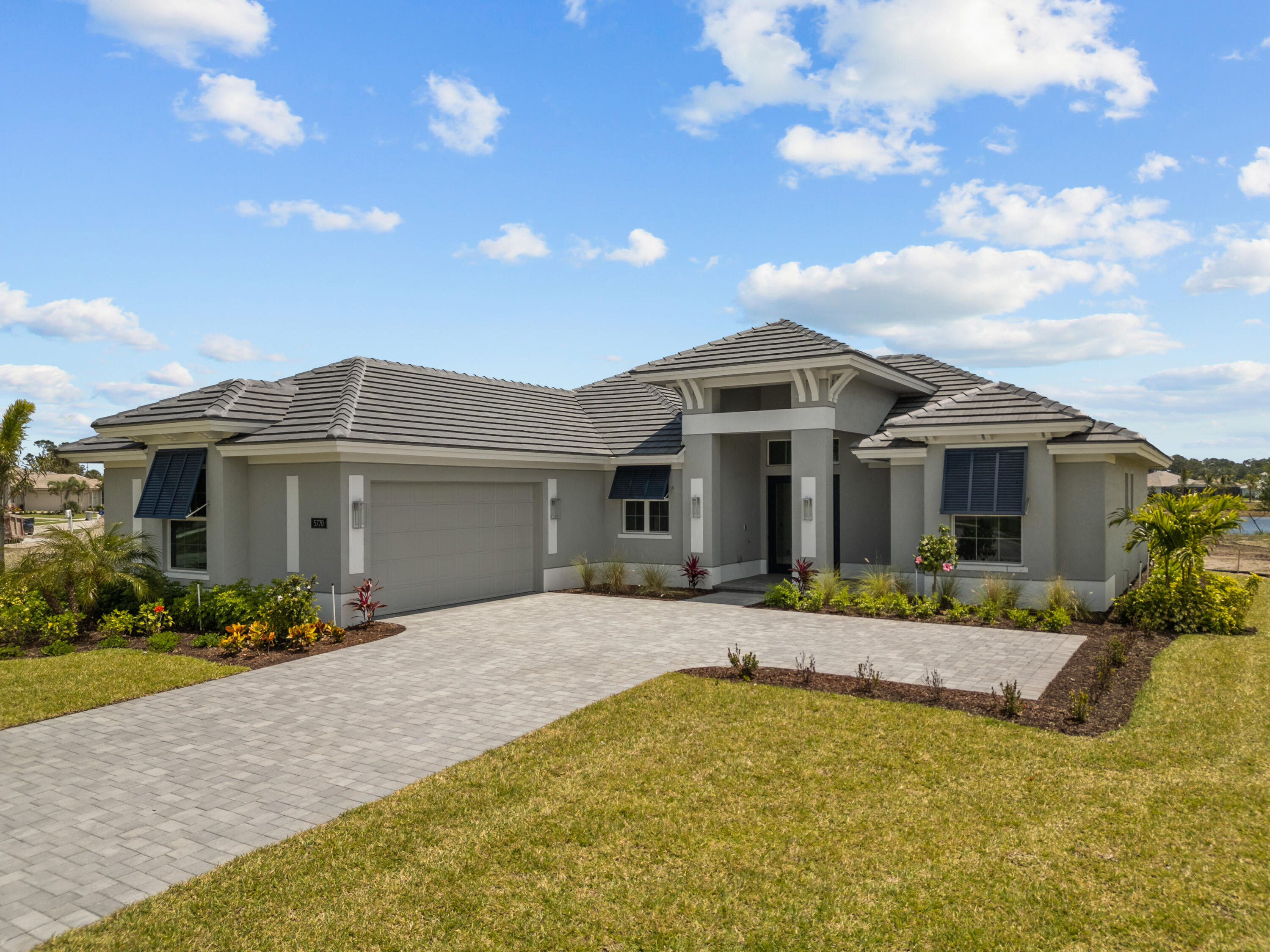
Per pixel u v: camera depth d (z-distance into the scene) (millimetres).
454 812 6984
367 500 16109
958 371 23625
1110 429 16969
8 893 5762
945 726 9109
